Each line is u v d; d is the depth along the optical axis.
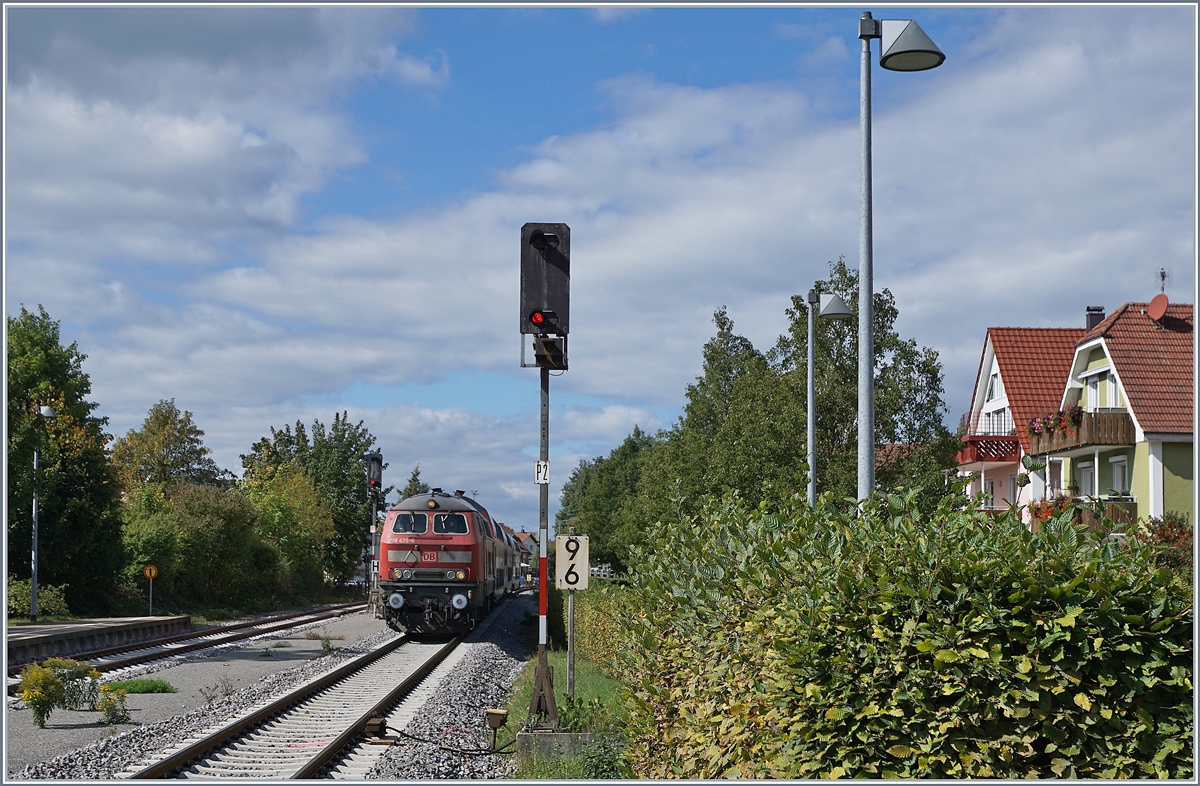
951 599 4.97
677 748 7.51
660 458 39.81
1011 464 38.06
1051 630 4.77
